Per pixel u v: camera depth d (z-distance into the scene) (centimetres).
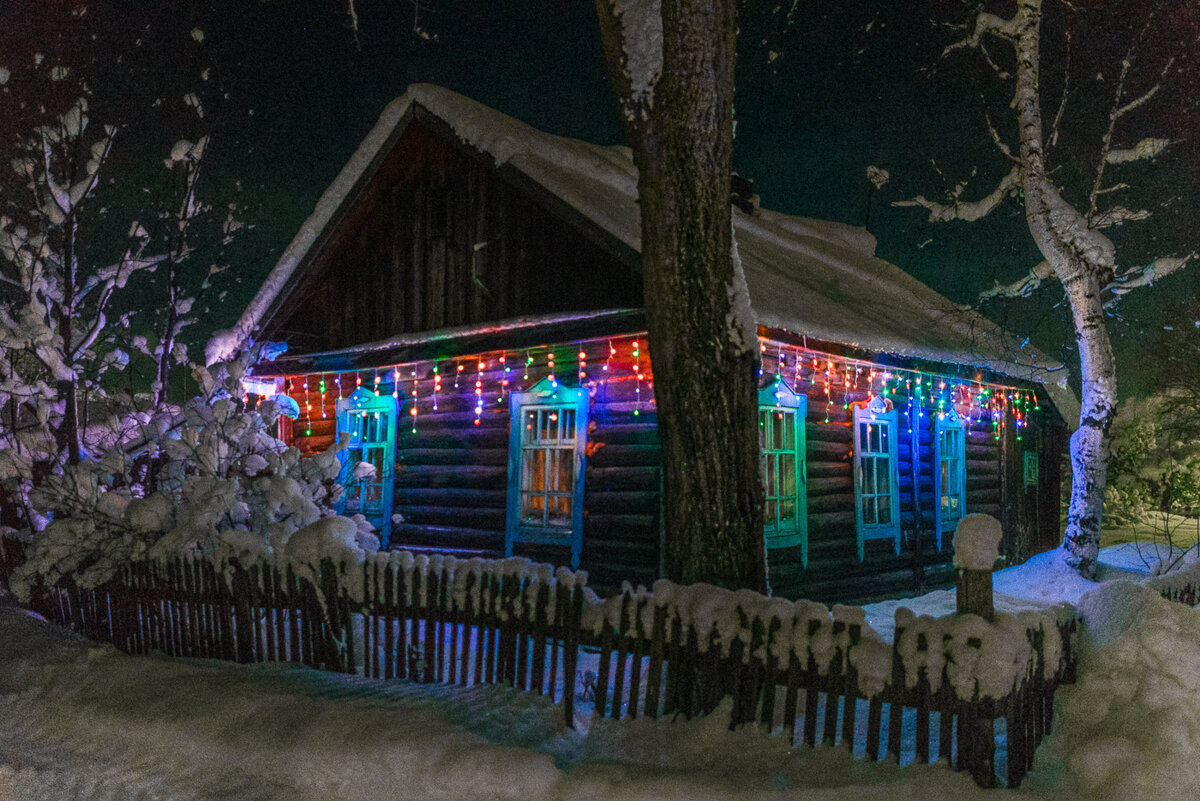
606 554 930
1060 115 1292
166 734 544
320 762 475
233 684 592
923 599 1145
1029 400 1617
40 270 984
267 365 1321
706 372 566
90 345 1043
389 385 1241
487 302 1068
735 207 1583
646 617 492
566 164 1079
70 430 977
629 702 491
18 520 955
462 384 1135
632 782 418
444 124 1077
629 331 885
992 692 394
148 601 730
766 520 964
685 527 566
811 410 1058
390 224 1216
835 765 420
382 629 677
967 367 1295
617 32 578
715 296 569
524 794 428
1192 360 2695
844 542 1084
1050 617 448
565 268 981
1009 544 1500
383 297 1215
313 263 1245
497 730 488
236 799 464
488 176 1090
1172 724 414
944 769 404
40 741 579
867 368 1171
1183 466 2705
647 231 580
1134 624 454
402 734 478
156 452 963
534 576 539
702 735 459
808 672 438
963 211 1398
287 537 750
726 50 570
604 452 950
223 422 888
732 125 582
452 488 1120
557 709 514
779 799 397
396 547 1161
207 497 737
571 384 1004
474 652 621
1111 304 1316
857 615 432
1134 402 2847
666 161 567
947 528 1330
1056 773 416
